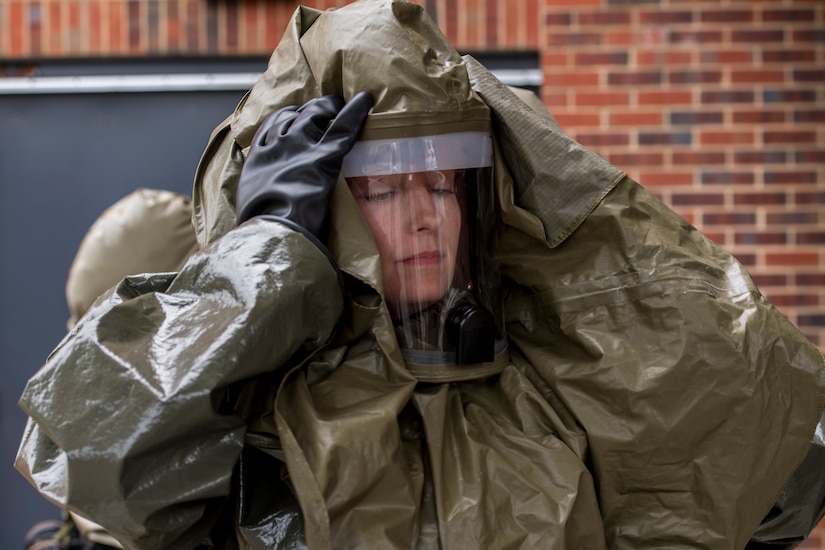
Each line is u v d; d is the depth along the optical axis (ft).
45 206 26.78
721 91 25.86
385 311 8.99
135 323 8.11
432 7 25.76
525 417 9.51
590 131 25.90
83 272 14.26
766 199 25.95
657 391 9.27
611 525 9.52
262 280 7.98
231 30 25.70
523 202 9.89
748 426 9.32
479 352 9.25
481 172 9.43
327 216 8.67
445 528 8.54
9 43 25.84
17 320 26.91
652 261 9.66
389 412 8.48
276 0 25.67
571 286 9.83
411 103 8.91
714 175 25.95
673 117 25.88
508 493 8.86
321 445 8.06
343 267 8.61
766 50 25.79
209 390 7.65
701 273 9.71
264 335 7.88
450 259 9.29
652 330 9.51
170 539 8.13
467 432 9.12
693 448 9.35
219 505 8.66
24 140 26.68
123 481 7.64
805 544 25.43
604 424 9.38
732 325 9.45
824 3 25.70
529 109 9.93
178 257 14.40
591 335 9.60
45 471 7.96
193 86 26.30
